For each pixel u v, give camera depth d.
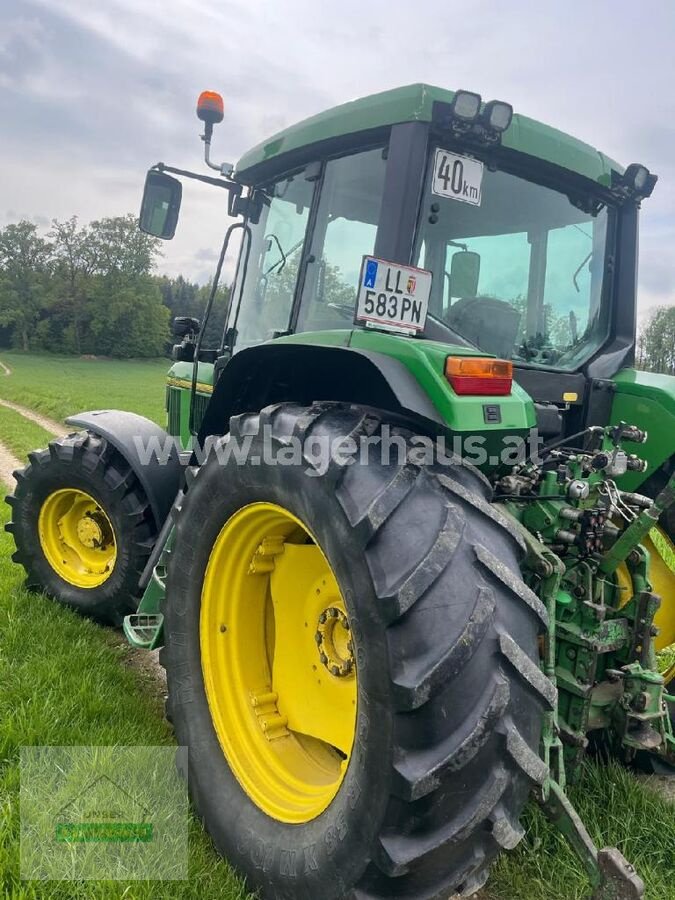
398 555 1.81
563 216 3.01
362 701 1.85
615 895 1.78
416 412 2.07
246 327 3.64
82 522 4.37
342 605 2.30
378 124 2.60
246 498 2.36
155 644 3.05
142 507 3.93
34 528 4.42
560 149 2.83
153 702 3.36
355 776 1.87
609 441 2.71
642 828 2.53
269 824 2.21
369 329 2.43
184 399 4.62
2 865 2.14
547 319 3.01
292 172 3.28
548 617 2.03
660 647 3.15
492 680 1.74
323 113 2.87
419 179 2.49
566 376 2.96
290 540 2.57
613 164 3.07
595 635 2.36
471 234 2.71
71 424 4.16
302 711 2.49
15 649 3.63
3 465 10.69
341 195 2.89
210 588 2.60
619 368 3.19
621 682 2.56
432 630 1.74
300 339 2.62
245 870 2.22
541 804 1.96
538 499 2.47
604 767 2.87
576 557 2.47
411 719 1.73
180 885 2.15
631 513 2.55
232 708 2.56
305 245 3.05
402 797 1.71
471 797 1.74
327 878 1.93
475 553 1.83
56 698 3.12
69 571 4.37
